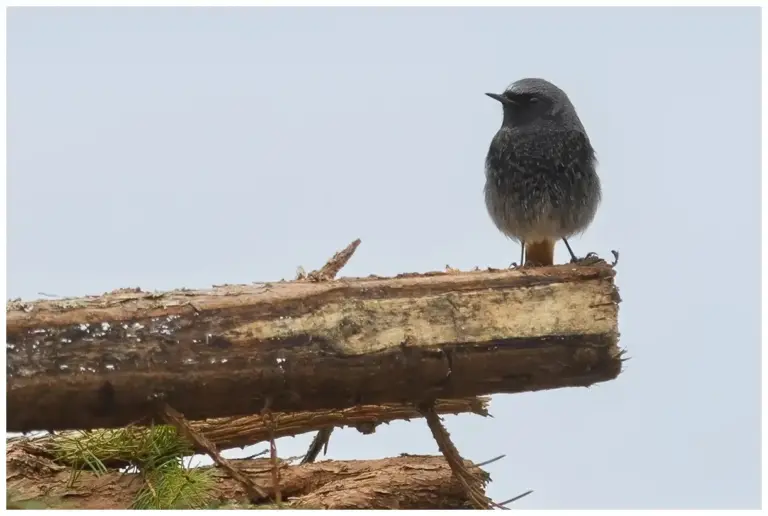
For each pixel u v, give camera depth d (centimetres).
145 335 867
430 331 914
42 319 855
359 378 905
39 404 847
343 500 1060
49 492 1038
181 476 1030
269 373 883
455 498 1124
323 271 1105
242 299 895
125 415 881
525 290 940
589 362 941
